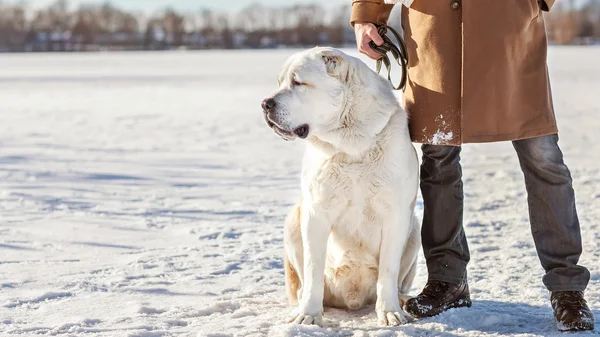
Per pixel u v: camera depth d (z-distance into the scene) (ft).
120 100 59.36
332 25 246.47
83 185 23.89
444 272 11.06
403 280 12.05
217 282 13.12
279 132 10.64
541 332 9.93
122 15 295.48
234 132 38.81
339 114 10.48
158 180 25.02
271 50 232.53
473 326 10.32
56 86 76.69
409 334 9.87
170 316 10.93
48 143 34.50
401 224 10.70
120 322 10.59
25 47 272.72
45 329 10.23
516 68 10.34
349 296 11.62
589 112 44.09
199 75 91.86
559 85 63.26
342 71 10.48
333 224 10.98
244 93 63.93
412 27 10.85
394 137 10.51
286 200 21.57
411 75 10.91
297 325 10.09
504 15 10.17
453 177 10.93
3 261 14.58
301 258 11.53
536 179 10.44
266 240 16.51
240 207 20.56
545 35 10.72
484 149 32.27
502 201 20.88
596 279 12.62
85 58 171.12
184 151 32.19
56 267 14.14
